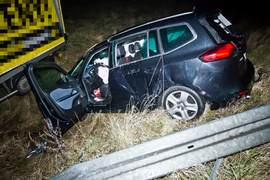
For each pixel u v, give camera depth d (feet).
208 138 8.66
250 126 8.77
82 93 13.43
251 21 25.91
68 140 12.92
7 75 13.94
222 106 11.06
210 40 10.44
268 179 8.37
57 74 13.48
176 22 11.41
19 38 14.25
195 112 11.36
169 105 12.35
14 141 12.94
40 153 12.28
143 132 11.51
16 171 11.44
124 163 8.61
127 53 14.02
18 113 15.62
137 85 12.11
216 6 11.18
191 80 10.73
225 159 9.24
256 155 9.27
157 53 11.63
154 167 8.20
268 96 12.75
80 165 8.77
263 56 17.01
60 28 18.80
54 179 8.56
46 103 11.61
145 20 33.68
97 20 35.94
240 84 10.50
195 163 8.18
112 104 13.23
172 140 8.82
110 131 12.41
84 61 13.92
